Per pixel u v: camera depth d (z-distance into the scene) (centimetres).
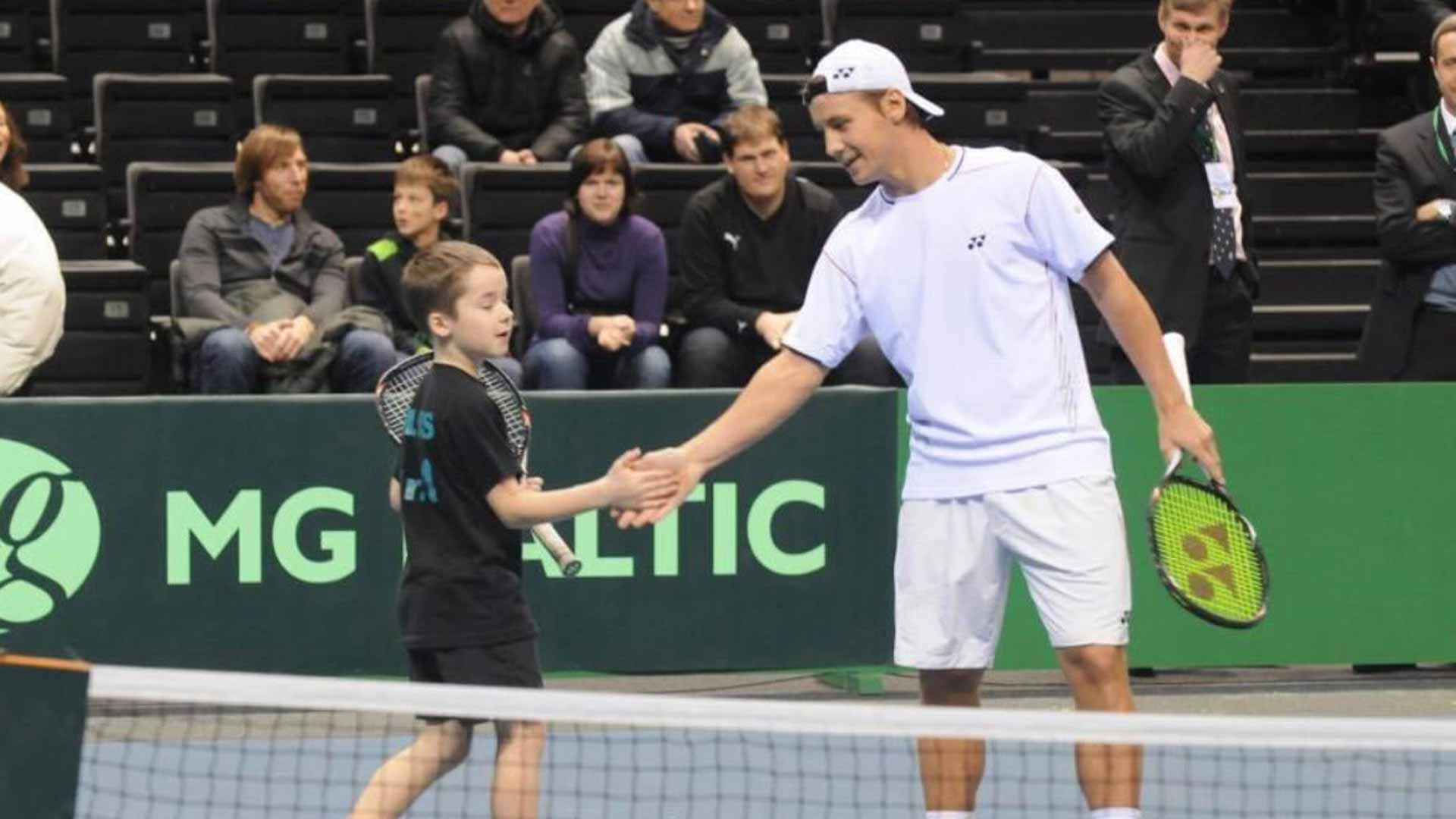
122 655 1359
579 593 1399
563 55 1944
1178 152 1528
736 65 1950
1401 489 1491
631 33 1930
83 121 2156
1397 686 1522
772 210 1614
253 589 1371
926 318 975
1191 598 959
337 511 1377
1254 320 2139
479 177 1798
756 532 1412
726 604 1412
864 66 959
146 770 1206
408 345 1625
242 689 820
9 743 798
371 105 2059
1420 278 1633
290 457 1371
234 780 1191
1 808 797
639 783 1184
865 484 1420
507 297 1773
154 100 2009
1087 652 969
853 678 1472
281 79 2042
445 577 980
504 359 1574
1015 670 1502
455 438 970
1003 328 969
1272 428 1477
